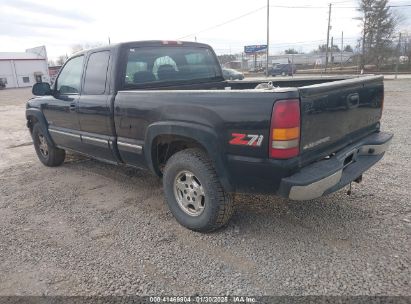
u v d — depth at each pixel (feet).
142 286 9.57
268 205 13.87
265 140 9.61
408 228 11.70
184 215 12.38
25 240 12.38
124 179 18.22
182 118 11.39
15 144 29.25
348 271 9.67
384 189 14.96
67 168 20.76
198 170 11.32
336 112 10.80
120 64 14.32
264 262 10.29
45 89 18.33
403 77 103.19
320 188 9.77
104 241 12.03
